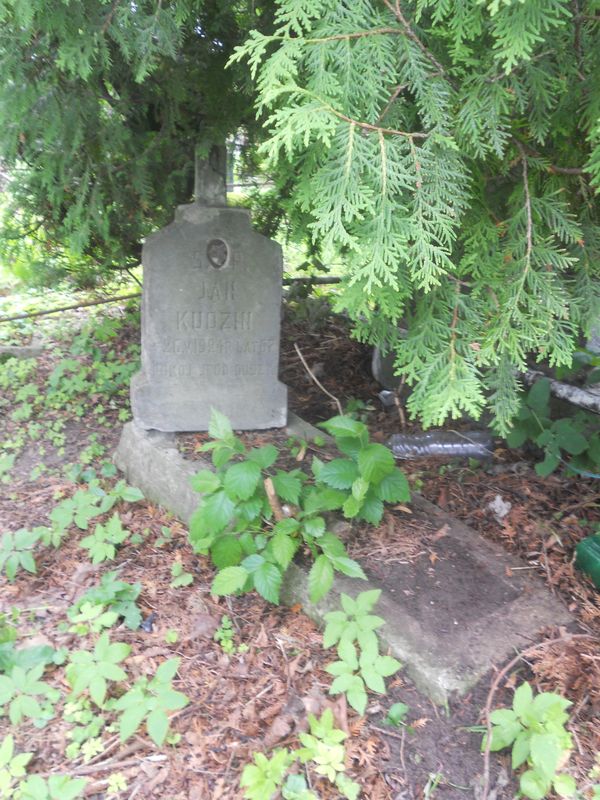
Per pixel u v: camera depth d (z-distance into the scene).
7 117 3.24
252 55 2.10
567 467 3.92
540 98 2.37
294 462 3.68
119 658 2.43
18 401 4.87
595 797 2.10
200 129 3.83
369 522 3.09
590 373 4.22
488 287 2.70
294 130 2.12
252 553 2.88
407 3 2.31
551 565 3.13
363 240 2.29
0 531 3.47
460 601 2.76
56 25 2.70
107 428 4.57
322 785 2.18
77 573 3.16
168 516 3.60
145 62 2.83
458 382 2.55
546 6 1.98
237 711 2.46
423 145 2.29
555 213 2.55
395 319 2.74
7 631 2.72
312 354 5.54
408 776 2.21
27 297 6.98
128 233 4.85
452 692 2.39
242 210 3.65
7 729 2.38
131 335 5.95
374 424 4.57
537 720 2.12
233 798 2.16
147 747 2.33
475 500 3.68
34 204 4.61
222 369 3.89
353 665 2.40
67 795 2.05
